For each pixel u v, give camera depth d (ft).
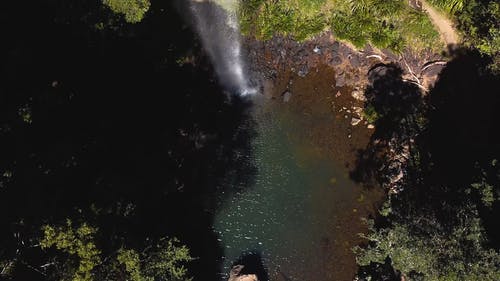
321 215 92.43
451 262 70.69
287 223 92.22
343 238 90.99
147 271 71.51
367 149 94.32
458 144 91.35
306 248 90.79
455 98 94.22
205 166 94.84
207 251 89.86
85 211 71.46
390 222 87.66
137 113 91.35
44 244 64.75
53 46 87.40
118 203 78.43
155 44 94.07
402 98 95.20
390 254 81.35
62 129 83.97
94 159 84.07
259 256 90.22
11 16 86.79
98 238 69.41
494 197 75.31
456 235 72.54
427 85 95.30
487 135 90.79
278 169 95.04
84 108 86.99
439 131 93.04
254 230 91.81
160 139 92.32
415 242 76.02
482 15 89.61
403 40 95.30
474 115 92.73
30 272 70.54
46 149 80.69
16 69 84.38
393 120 94.58
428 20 93.56
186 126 94.89
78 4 83.10
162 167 91.15
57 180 77.82
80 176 80.79
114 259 69.21
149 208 86.84
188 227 90.99
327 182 93.97
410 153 92.27
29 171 76.48
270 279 88.69
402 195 89.40
